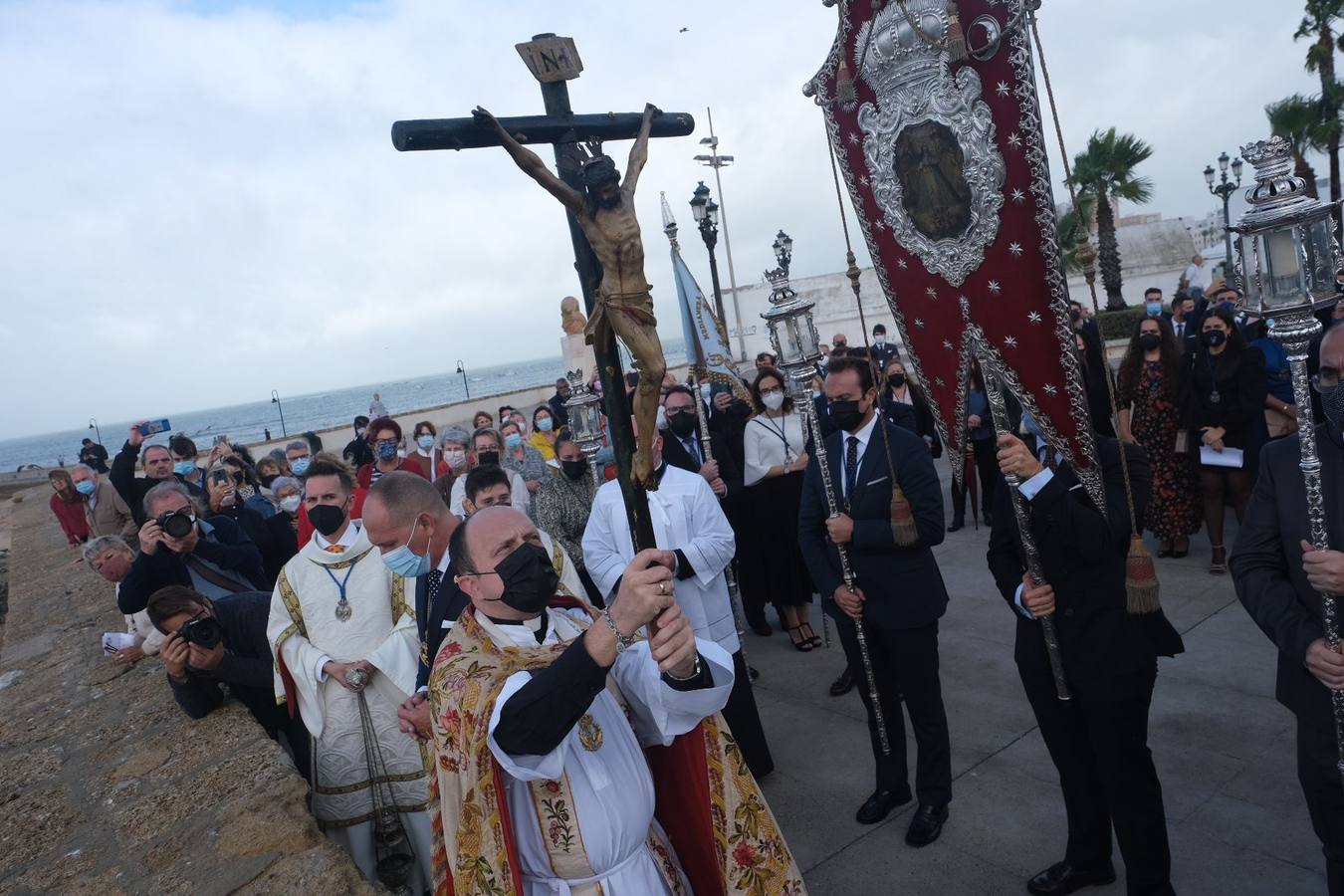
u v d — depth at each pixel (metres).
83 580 8.76
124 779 3.77
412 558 2.99
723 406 7.80
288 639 3.56
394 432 7.19
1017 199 2.63
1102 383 4.73
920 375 3.23
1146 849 2.83
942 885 3.35
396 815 3.59
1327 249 2.02
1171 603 5.64
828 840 3.76
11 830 3.47
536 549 1.86
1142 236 27.52
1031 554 2.87
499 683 1.72
